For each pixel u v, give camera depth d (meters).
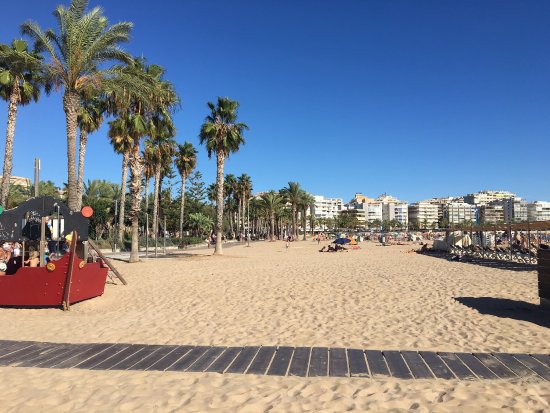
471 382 4.58
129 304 10.08
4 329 7.47
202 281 14.34
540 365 5.14
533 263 20.52
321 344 6.34
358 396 4.22
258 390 4.42
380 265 21.73
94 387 4.56
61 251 11.51
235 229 103.50
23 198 44.84
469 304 9.59
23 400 4.21
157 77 22.78
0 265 10.79
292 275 16.41
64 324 7.89
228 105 30.03
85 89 16.31
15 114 22.92
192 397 4.25
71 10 15.46
